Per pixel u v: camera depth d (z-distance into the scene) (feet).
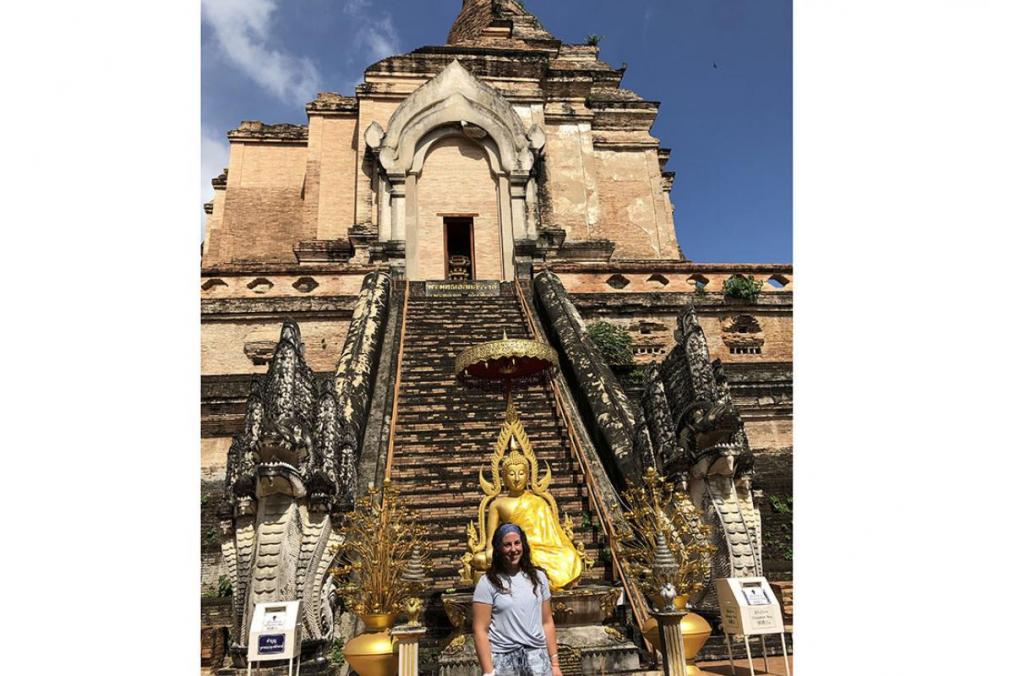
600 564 27.78
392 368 40.78
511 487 22.93
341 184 73.97
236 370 49.11
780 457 45.85
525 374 28.12
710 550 20.29
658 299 52.26
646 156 78.69
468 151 66.39
